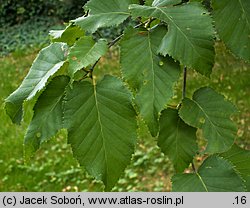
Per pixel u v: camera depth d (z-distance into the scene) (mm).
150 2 590
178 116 577
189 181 562
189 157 574
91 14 562
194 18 524
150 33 535
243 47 555
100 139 517
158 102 512
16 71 3465
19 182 2041
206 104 566
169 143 575
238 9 559
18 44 4059
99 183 2002
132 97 521
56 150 2244
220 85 2891
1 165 2148
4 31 4258
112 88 527
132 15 535
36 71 570
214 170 566
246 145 2271
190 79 2945
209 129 556
